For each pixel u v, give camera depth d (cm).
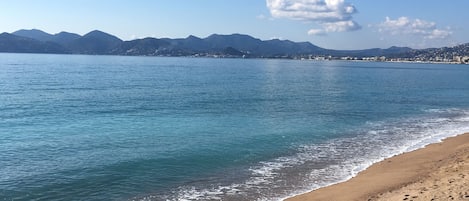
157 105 5188
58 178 2223
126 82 8862
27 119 4009
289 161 2608
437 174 2186
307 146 3041
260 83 9612
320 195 1939
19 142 3036
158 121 4038
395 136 3456
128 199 1939
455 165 2328
